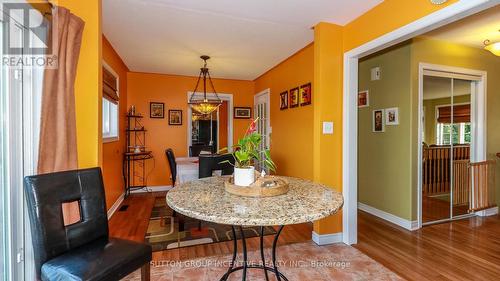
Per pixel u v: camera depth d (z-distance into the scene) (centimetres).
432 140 341
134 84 504
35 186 128
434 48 328
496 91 374
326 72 269
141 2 235
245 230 307
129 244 148
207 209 121
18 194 166
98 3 193
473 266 225
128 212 376
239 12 252
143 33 308
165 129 525
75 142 173
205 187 171
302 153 381
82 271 120
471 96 365
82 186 150
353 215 272
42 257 127
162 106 522
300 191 159
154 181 520
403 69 322
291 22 272
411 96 314
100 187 158
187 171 336
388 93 345
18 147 165
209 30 298
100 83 198
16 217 165
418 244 270
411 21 198
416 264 228
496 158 377
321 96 267
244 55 398
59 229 135
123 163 454
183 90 536
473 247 263
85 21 190
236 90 573
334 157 274
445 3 174
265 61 431
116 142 398
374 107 368
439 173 347
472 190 360
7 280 159
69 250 138
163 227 317
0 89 153
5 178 157
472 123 366
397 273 213
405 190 320
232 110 569
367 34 242
